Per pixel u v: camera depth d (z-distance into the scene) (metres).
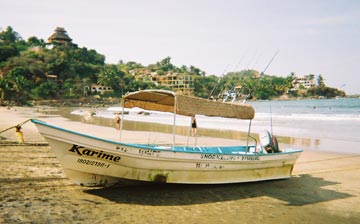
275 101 162.12
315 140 23.28
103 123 36.00
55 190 8.84
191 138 23.64
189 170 9.21
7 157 12.83
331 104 106.88
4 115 47.84
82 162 8.27
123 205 8.03
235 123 39.41
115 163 8.43
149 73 191.75
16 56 123.06
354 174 12.54
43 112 59.94
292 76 196.88
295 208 8.42
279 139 23.88
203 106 9.09
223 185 10.38
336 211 8.26
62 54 138.25
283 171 11.41
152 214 7.53
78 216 7.09
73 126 31.44
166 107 11.14
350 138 24.33
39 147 15.41
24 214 6.98
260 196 9.41
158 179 8.94
